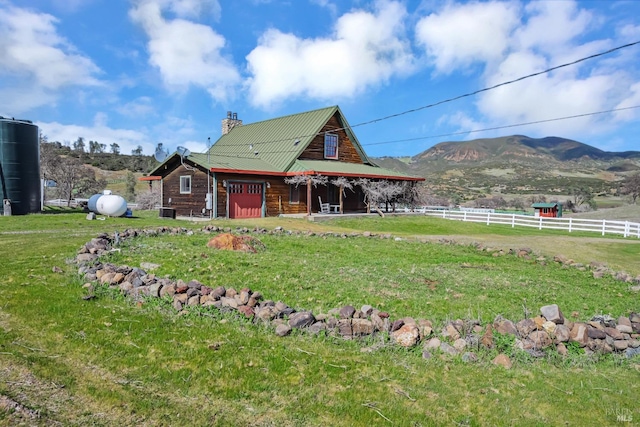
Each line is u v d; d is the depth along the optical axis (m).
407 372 4.22
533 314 6.11
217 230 13.57
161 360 4.19
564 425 3.51
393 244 13.10
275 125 30.16
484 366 4.45
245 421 3.33
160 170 25.22
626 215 37.50
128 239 10.66
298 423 3.34
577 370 4.54
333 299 6.32
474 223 25.98
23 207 19.22
